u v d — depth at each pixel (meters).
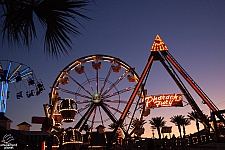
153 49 36.44
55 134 40.69
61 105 38.25
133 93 36.06
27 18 3.93
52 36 4.07
